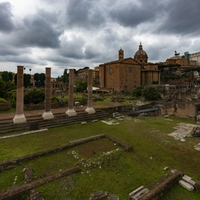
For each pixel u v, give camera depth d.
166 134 16.38
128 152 11.93
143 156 11.40
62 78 132.25
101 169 9.45
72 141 13.68
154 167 9.93
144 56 96.25
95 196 7.09
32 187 7.32
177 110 25.81
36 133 16.31
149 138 15.17
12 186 7.80
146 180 8.55
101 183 8.18
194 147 13.10
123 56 92.94
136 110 33.78
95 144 13.23
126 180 8.51
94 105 32.84
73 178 8.35
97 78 112.25
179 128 18.55
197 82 85.44
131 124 20.38
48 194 7.08
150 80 77.38
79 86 71.06
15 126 17.23
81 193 7.39
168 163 10.50
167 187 7.79
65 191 7.39
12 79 82.94
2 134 15.77
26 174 8.59
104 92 68.31
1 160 10.36
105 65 73.31
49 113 20.25
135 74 70.56
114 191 7.65
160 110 28.67
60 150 11.75
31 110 25.72
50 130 17.52
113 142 13.68
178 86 70.25
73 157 10.85
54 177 8.12
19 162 9.86
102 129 18.09
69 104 22.33
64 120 20.39
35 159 10.44
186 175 8.93
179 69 109.38
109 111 28.42
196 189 7.91
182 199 7.29
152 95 47.22
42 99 34.97
